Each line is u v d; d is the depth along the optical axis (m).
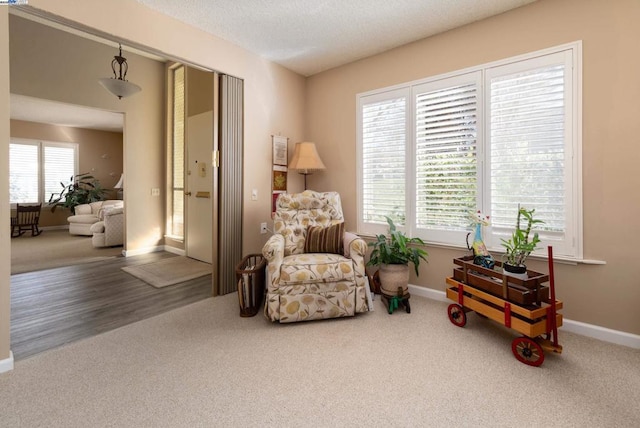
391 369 1.78
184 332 2.25
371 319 2.47
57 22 1.98
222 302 2.86
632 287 2.02
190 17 2.51
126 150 4.83
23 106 5.71
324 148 3.69
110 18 2.15
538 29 2.29
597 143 2.10
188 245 4.72
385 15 2.49
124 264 4.29
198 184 4.52
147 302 2.86
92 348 2.02
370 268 3.34
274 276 2.35
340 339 2.14
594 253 2.13
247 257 3.03
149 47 2.37
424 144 2.89
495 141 2.50
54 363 1.85
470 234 2.64
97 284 3.39
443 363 1.84
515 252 2.12
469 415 1.42
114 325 2.38
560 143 2.22
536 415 1.42
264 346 2.05
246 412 1.44
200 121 4.46
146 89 5.03
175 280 3.54
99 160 8.15
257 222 3.30
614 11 2.02
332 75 3.58
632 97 1.98
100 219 5.73
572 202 2.18
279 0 2.29
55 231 7.20
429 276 2.94
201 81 4.43
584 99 2.13
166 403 1.50
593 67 2.10
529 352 1.85
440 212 2.82
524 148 2.37
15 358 1.90
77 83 4.28
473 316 2.52
